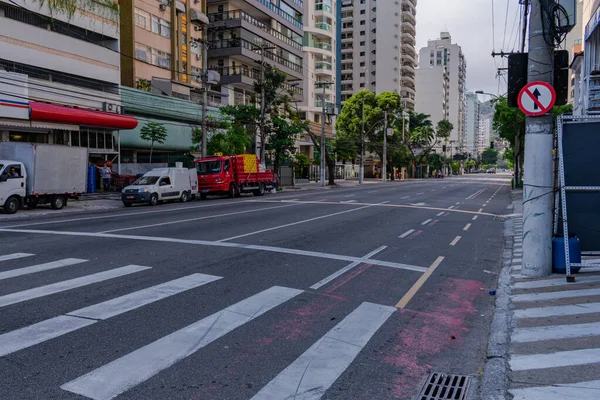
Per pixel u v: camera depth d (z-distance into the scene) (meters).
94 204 23.78
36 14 25.98
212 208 20.91
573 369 4.39
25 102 24.30
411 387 4.25
